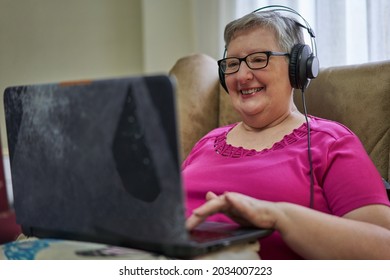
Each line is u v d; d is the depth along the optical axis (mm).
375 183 1214
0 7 3068
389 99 1534
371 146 1544
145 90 811
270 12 1441
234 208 1011
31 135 980
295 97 1716
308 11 2154
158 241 834
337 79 1636
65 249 979
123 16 2836
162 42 2717
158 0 2701
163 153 805
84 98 879
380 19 1903
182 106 1906
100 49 2889
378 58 1917
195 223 967
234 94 1461
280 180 1271
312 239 1046
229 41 1466
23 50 3047
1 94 3074
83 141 889
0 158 942
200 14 2566
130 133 832
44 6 2979
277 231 1109
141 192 836
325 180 1263
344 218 1157
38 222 1004
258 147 1401
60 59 2971
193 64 1980
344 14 2025
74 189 919
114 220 875
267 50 1389
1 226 986
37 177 983
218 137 1526
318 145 1307
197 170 1406
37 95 959
